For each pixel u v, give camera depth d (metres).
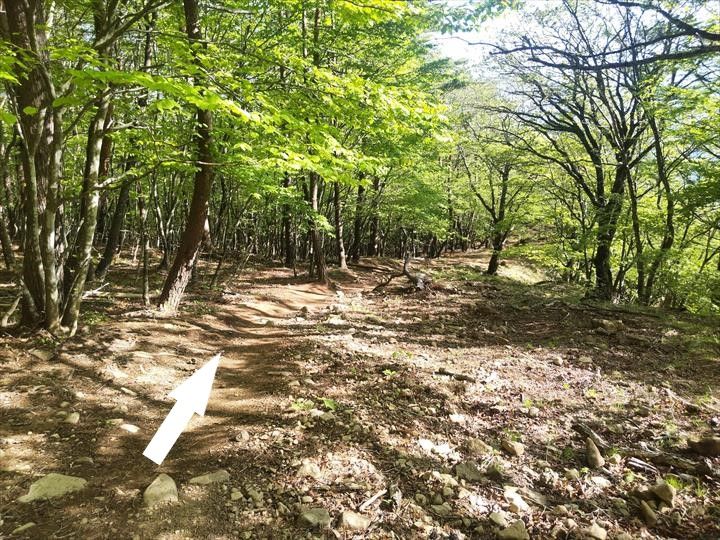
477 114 21.77
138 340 6.71
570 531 3.11
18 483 3.21
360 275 18.61
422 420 4.71
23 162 5.58
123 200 11.36
